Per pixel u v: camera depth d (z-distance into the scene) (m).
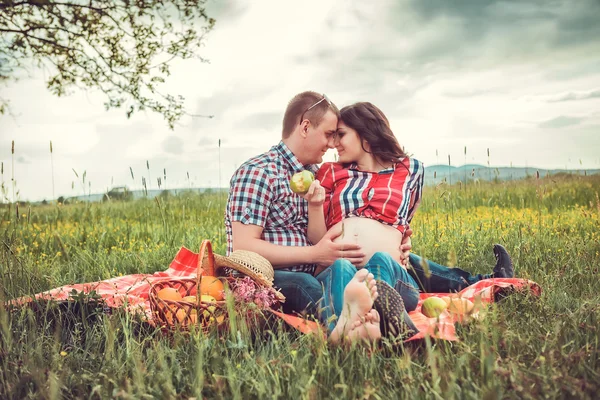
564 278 3.79
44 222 7.86
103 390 2.13
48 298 3.18
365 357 2.36
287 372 2.15
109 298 3.36
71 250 5.61
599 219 6.12
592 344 2.48
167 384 2.02
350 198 3.67
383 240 3.53
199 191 9.63
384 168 3.87
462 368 2.14
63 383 2.23
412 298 3.33
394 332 2.42
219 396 2.01
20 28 7.82
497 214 7.96
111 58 9.12
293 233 3.58
